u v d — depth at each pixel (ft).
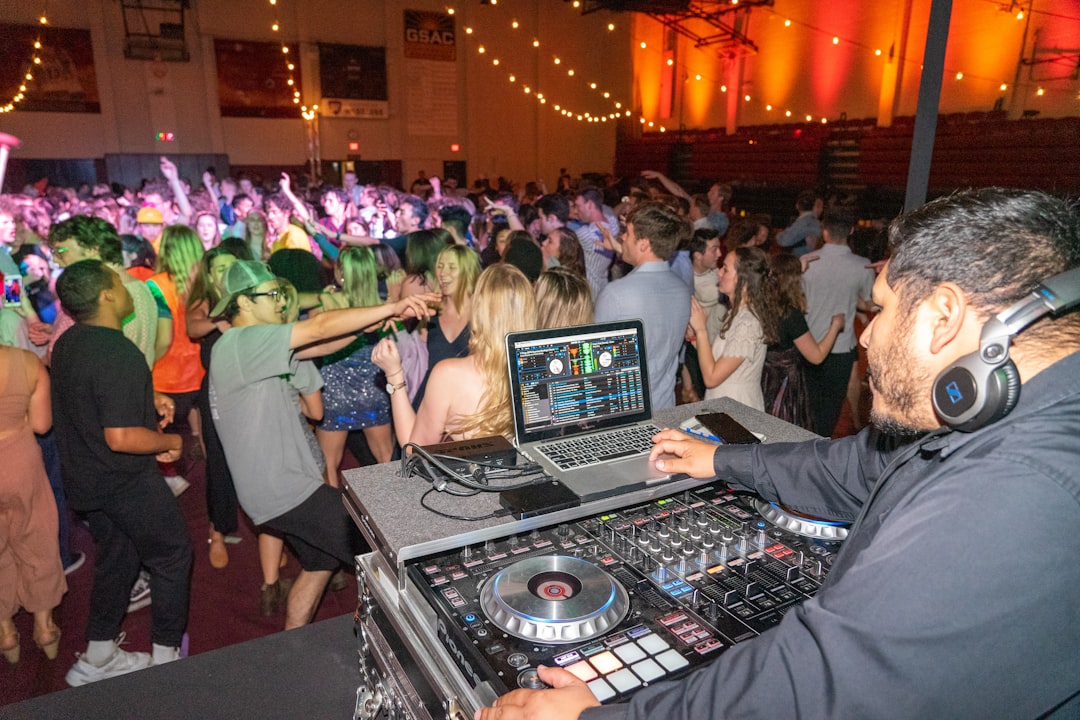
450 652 3.14
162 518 7.03
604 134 53.72
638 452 4.65
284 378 6.88
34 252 12.60
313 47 43.09
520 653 2.91
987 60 28.78
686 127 47.78
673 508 4.21
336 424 10.11
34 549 7.45
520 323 5.64
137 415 6.61
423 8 45.73
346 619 7.70
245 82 41.86
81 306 6.60
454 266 8.16
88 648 7.33
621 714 2.26
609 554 3.70
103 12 37.88
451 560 3.60
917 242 2.21
